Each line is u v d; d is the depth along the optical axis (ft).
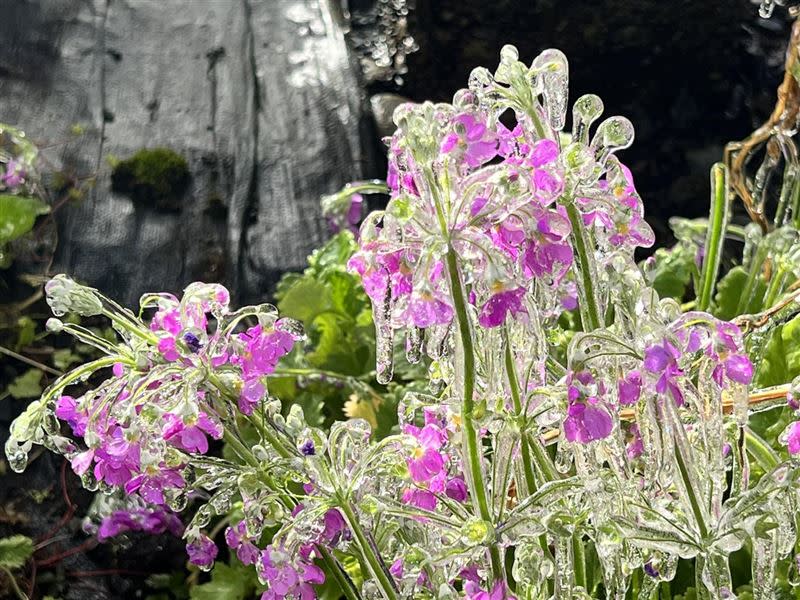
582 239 1.73
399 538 1.92
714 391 1.70
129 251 3.77
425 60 5.21
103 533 3.03
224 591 2.74
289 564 1.73
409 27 5.27
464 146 1.59
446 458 1.85
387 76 5.20
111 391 1.74
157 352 1.75
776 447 2.31
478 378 1.81
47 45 4.53
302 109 4.41
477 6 5.19
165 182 4.00
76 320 3.54
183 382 1.71
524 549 1.69
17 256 3.63
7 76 4.33
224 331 1.75
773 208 4.46
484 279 1.58
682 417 1.79
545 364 1.85
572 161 1.68
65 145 4.06
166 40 4.70
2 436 3.28
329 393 2.95
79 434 1.79
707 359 1.69
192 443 1.71
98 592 3.11
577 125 1.73
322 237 3.91
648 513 1.72
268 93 4.48
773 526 1.69
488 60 5.21
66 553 3.12
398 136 1.64
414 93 5.21
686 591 2.27
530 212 1.62
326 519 1.75
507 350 1.73
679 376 1.65
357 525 1.72
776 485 1.70
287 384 2.95
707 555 1.70
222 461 1.77
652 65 5.22
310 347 3.20
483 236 1.57
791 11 2.65
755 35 5.22
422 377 2.78
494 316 1.56
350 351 3.08
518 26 5.21
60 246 3.72
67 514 3.18
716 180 2.55
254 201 4.02
